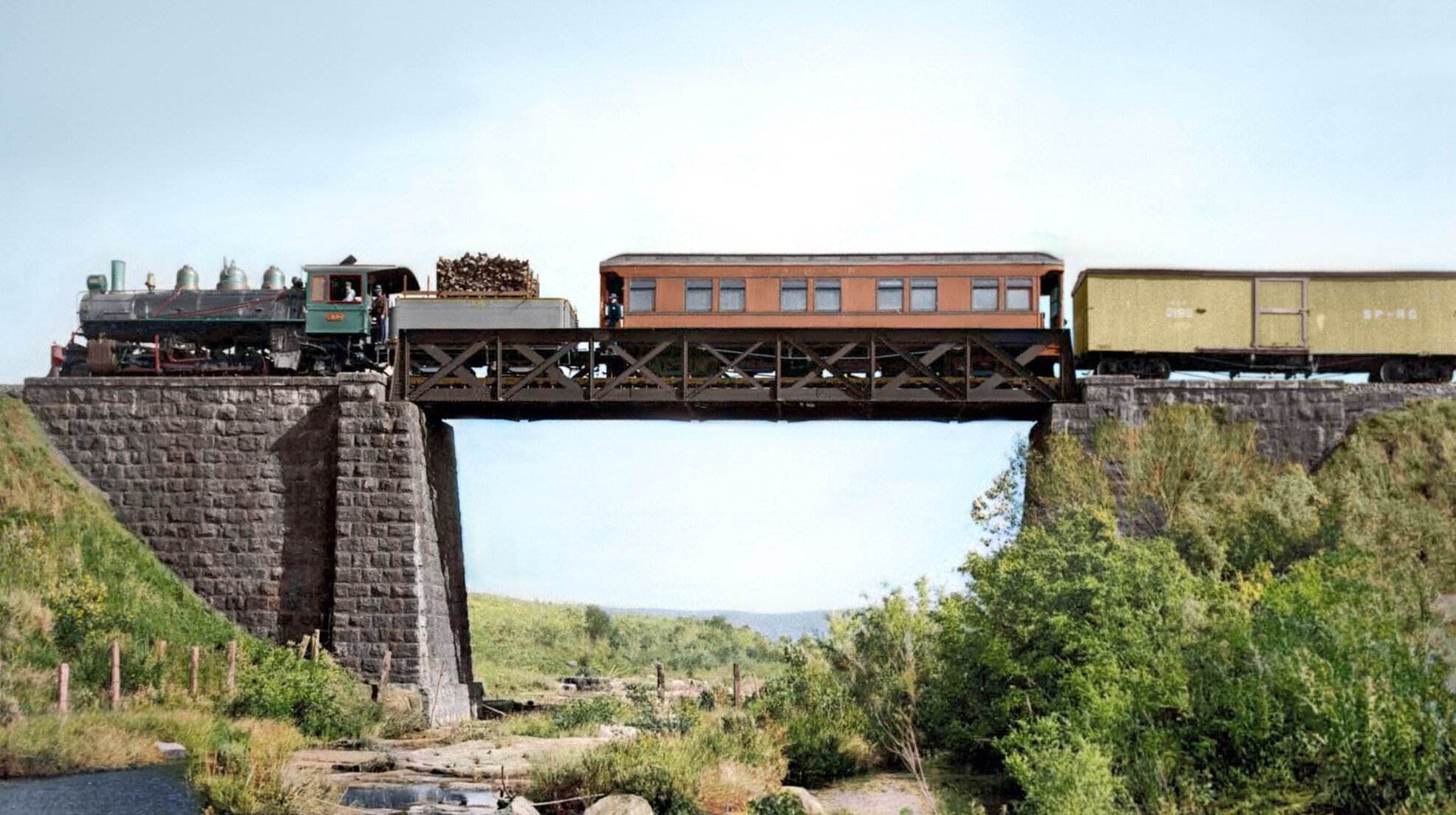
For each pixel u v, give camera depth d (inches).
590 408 1258.0
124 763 864.3
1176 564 890.7
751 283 1295.5
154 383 1258.6
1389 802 672.4
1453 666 740.7
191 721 969.5
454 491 1371.8
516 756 967.6
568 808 762.2
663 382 1226.0
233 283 1392.7
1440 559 1040.8
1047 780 694.5
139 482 1246.3
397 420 1217.4
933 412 1247.5
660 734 914.1
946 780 847.1
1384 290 1234.0
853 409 1243.2
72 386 1264.8
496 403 1237.7
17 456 1215.6
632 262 1307.8
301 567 1223.5
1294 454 1169.4
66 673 954.7
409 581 1194.0
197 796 761.6
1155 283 1236.5
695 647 2581.2
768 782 823.7
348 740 1050.7
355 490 1208.8
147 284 1405.0
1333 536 1053.2
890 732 895.1
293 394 1246.9
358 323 1327.5
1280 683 732.0
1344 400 1185.4
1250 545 1056.8
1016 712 836.6
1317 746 709.3
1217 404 1180.5
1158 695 760.3
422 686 1178.0
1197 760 737.0
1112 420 1177.4
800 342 1234.6
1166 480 1138.7
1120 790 700.7
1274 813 675.4
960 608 907.4
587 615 2630.4
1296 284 1236.5
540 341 1246.3
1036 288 1273.4
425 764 921.5
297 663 1138.0
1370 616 769.6
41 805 727.1
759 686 1157.1
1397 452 1140.5
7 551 1128.8
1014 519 1103.6
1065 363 1230.9
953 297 1279.5
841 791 828.6
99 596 1119.0
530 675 1909.4
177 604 1195.9
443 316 1302.9
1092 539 916.6
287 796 757.9
